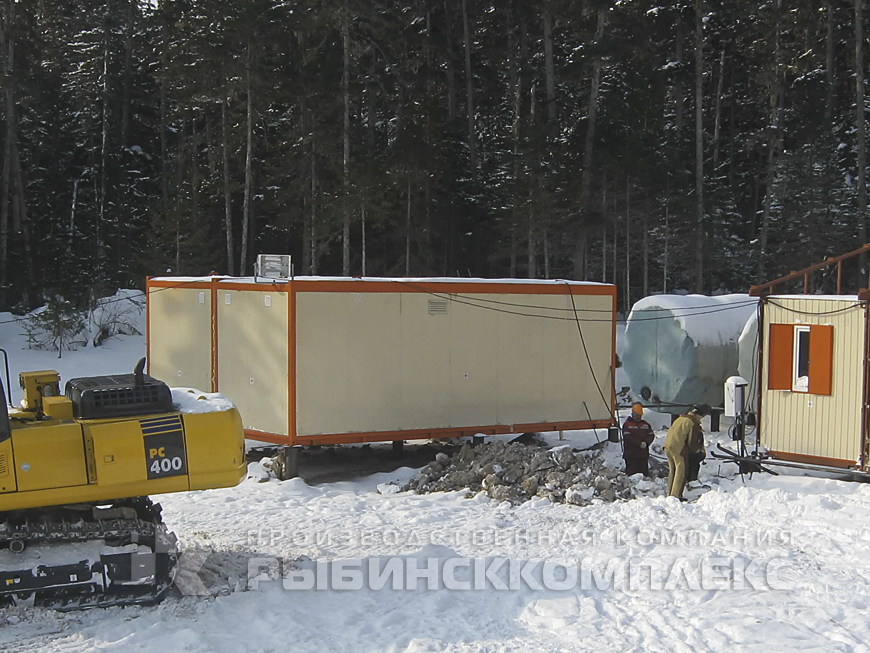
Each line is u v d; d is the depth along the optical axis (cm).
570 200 3359
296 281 1381
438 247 3675
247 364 1462
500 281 1570
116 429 724
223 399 811
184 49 3431
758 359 1380
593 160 3500
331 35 3525
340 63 3394
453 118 4212
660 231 3762
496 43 4534
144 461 728
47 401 755
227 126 3794
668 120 4362
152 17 4447
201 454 750
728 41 4394
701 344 1880
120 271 3806
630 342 2033
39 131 4091
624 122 3494
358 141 3506
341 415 1422
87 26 4800
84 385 770
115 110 4522
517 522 1072
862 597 714
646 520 1052
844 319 1259
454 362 1518
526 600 748
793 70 3966
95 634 677
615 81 3944
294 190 3425
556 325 1612
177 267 3391
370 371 1445
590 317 1648
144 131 4691
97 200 4203
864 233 3469
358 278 1476
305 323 1392
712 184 3881
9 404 840
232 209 4109
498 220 3353
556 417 1612
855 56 3831
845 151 4019
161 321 1647
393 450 1590
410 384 1480
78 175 4397
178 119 4316
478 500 1216
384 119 4300
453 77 4369
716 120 4659
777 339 1348
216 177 3903
